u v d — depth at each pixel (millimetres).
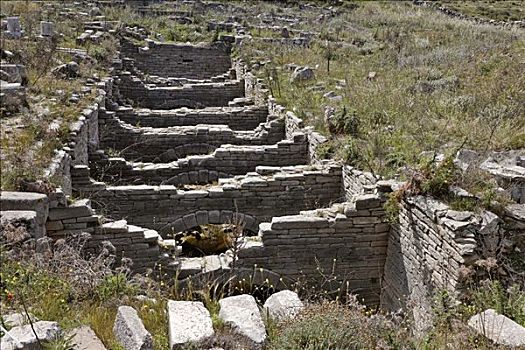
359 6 45031
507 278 8172
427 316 8453
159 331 5887
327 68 22719
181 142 17875
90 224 9656
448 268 8469
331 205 12859
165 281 9742
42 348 4848
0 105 13594
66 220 9516
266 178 13109
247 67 25031
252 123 20672
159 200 12547
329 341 5344
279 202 13195
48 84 17047
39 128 12109
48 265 6902
